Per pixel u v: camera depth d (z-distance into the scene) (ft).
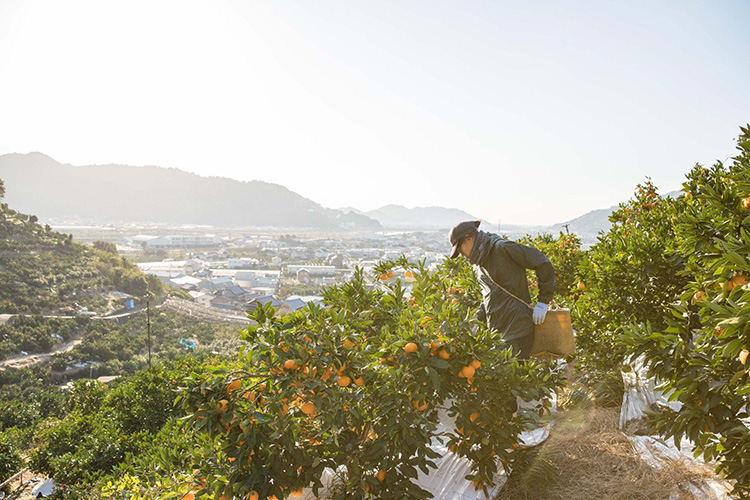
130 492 13.35
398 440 9.89
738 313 6.81
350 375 9.92
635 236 15.80
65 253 382.22
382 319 13.82
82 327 264.93
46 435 43.98
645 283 14.78
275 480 9.32
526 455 12.03
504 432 10.54
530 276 18.56
